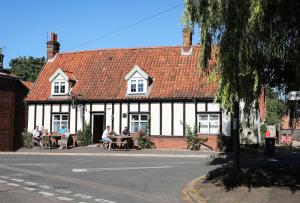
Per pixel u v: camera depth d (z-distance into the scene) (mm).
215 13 11195
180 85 33812
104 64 38062
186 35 12320
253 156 26781
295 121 13539
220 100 11891
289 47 11281
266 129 41219
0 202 11953
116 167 21312
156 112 33812
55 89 37281
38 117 37625
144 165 22156
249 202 11211
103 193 13898
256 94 11992
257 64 11305
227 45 11234
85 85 36844
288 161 22531
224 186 13438
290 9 10891
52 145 35312
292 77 12641
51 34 41125
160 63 36094
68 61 40031
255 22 10367
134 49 38219
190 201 12594
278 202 10992
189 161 24141
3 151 35906
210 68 12039
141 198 13055
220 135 31594
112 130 34906
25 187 14867
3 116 37000
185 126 32875
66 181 16578
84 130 35688
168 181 16594
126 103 34750
